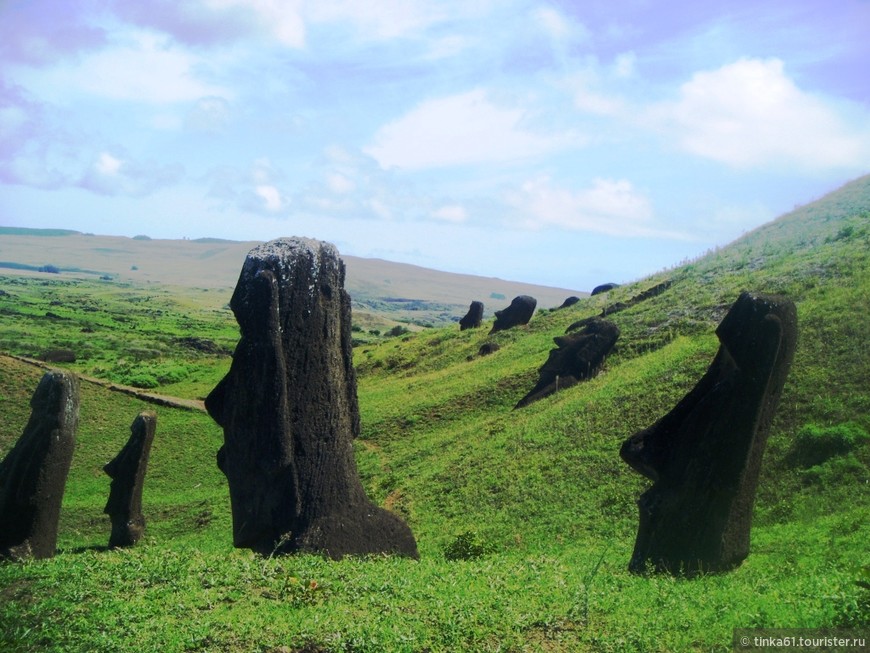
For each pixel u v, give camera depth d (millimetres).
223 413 12844
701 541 11836
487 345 45688
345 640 8094
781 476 17281
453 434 31547
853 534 13273
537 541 18531
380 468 29656
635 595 9703
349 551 12977
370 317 147625
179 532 24781
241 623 8438
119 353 65250
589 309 48156
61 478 13609
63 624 8328
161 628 8305
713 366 12297
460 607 8875
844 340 21859
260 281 12695
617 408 25469
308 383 13086
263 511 12688
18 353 58625
